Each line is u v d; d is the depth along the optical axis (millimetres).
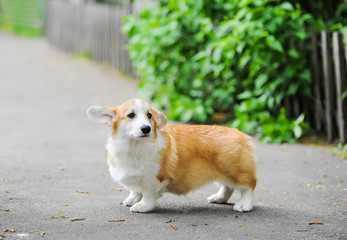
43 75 8117
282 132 4844
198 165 3627
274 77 5016
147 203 3629
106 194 3854
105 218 3545
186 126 3713
